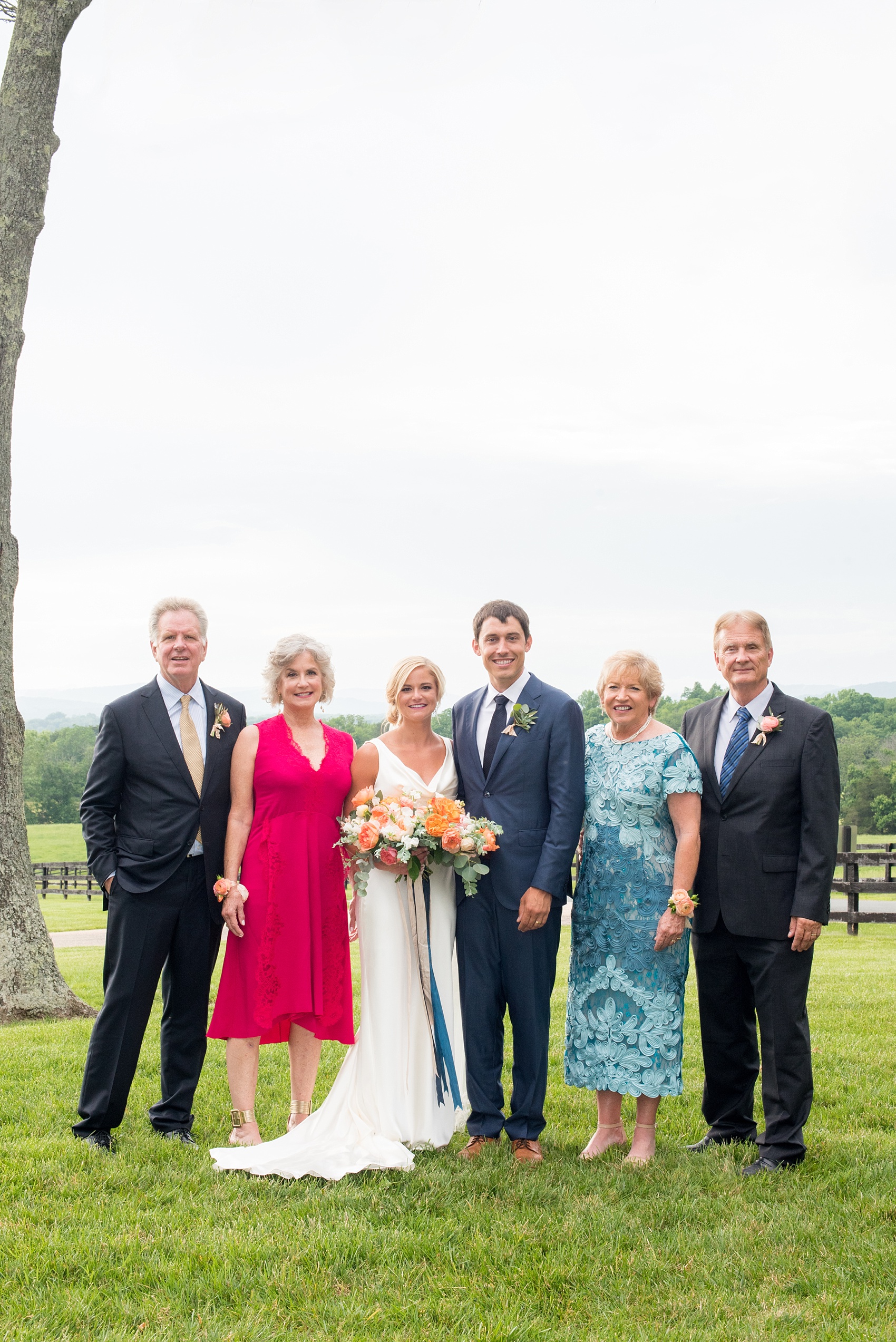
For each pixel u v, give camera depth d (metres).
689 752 4.59
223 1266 3.28
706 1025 4.75
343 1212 3.71
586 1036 4.60
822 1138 4.66
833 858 4.41
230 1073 4.70
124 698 4.76
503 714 4.74
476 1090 4.57
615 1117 4.66
